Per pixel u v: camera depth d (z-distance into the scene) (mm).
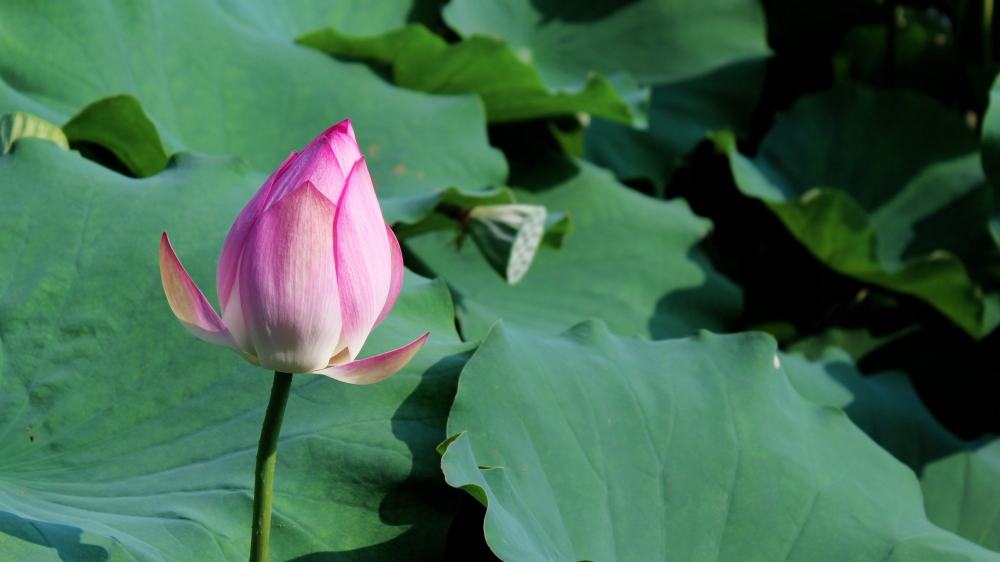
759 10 4426
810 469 1706
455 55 3053
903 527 1685
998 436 2721
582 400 1685
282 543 1555
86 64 2348
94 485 1557
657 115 4062
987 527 2389
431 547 1579
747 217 4273
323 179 1387
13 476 1543
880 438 2508
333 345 1393
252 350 1394
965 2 4613
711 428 1706
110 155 2350
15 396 1590
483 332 2703
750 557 1632
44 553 1463
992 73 4543
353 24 3545
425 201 2375
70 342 1623
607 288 3189
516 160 3502
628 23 4262
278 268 1372
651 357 1830
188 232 1711
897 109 4230
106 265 1665
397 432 1619
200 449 1594
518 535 1540
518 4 4086
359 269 1386
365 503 1586
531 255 2646
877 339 3465
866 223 3344
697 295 3354
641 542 1620
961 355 3373
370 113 2898
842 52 4746
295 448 1600
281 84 2797
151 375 1626
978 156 4102
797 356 2686
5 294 1625
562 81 3984
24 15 2281
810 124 4191
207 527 1543
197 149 2553
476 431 1615
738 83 4258
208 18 2748
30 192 1685
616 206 3471
